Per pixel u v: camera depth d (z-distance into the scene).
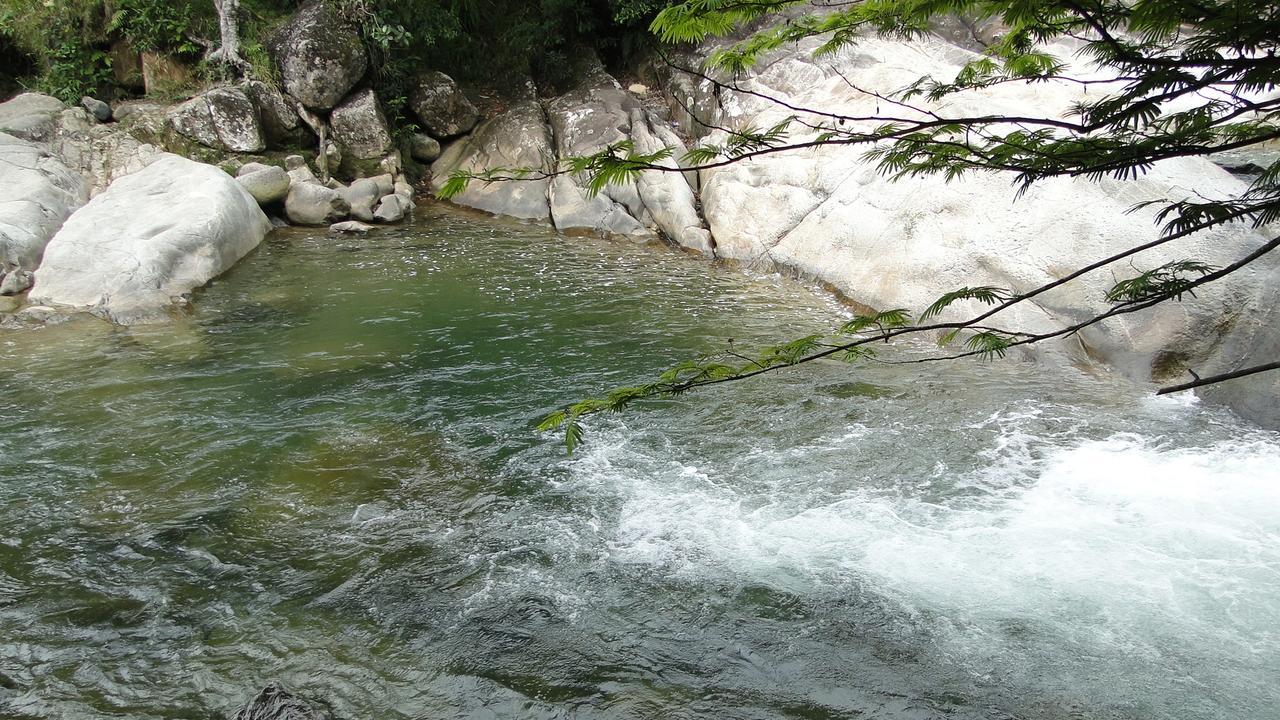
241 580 4.78
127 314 9.04
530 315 9.46
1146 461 6.13
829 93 12.95
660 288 10.63
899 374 7.78
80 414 6.84
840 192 11.12
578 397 7.30
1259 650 4.23
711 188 13.05
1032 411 6.99
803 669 4.13
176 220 10.84
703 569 4.94
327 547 5.12
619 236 13.31
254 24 15.64
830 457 6.27
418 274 11.02
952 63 12.20
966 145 2.04
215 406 7.04
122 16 14.52
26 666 4.10
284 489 5.78
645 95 16.59
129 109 14.27
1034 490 5.78
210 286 10.32
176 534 5.23
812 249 10.98
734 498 5.72
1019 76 2.21
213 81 14.91
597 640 4.33
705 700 3.93
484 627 4.41
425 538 5.23
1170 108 5.34
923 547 5.14
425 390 7.43
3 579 4.75
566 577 4.85
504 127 15.60
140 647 4.24
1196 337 7.39
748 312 9.69
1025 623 4.46
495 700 3.93
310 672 4.09
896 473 6.03
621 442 6.50
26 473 5.90
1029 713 3.86
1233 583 4.74
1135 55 1.68
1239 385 6.95
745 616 4.53
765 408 7.07
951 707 3.89
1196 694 3.96
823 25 2.09
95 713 3.82
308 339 8.65
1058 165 1.91
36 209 10.81
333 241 12.70
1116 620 4.47
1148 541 5.16
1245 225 7.69
